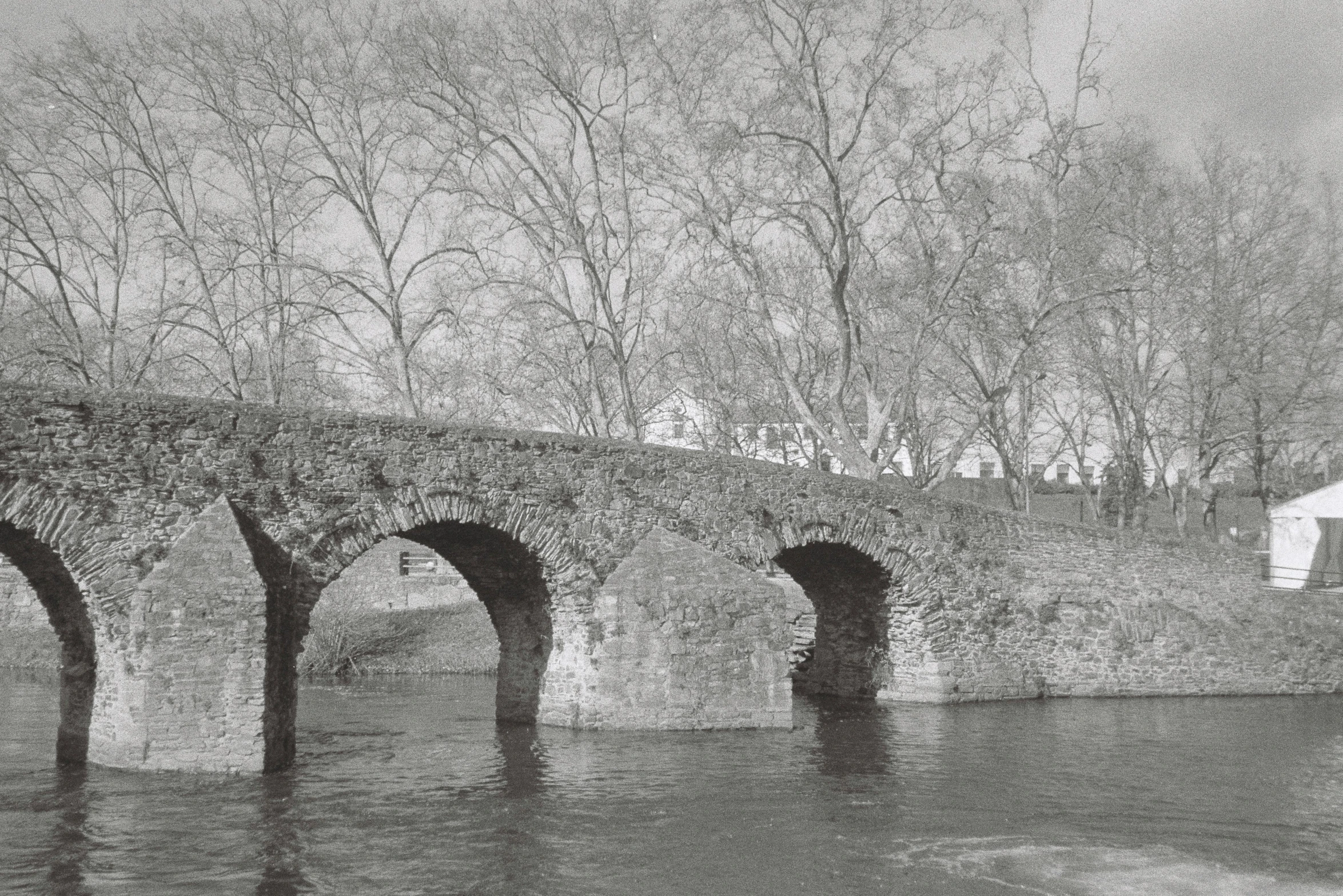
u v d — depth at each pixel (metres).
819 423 36.56
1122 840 17.19
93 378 38.56
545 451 23.72
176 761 19.16
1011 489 44.34
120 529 19.42
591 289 37.69
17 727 24.66
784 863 15.84
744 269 35.81
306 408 21.42
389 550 40.16
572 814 18.03
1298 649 33.66
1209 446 44.03
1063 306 35.34
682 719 24.14
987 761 22.48
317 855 15.88
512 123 37.22
